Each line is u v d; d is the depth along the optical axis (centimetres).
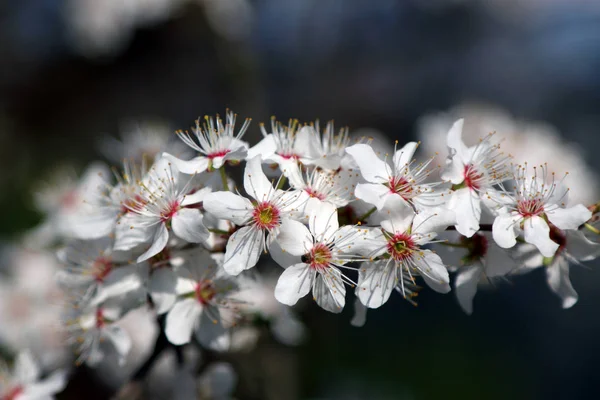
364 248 33
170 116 95
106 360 41
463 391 82
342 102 103
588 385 84
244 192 35
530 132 46
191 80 90
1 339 44
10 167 103
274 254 33
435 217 34
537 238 34
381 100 103
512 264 34
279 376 50
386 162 35
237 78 79
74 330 37
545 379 85
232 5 81
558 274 35
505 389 84
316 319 75
